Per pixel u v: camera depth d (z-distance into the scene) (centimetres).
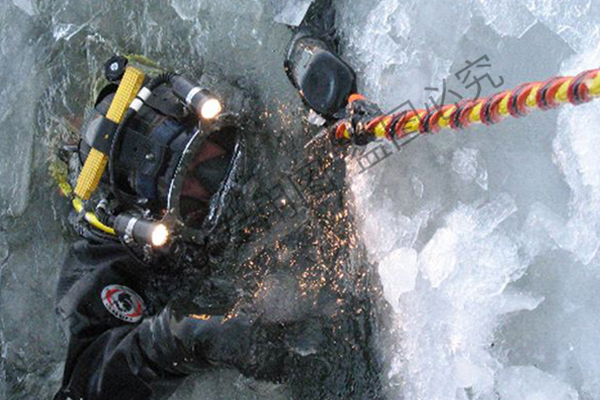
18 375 366
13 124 381
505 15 292
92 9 377
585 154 271
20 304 372
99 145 286
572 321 274
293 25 332
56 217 373
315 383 308
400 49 308
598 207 269
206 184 285
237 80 339
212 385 326
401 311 296
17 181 379
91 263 318
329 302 309
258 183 311
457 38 299
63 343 365
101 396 296
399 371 296
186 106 279
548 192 279
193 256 303
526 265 279
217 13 352
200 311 291
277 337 300
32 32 384
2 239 378
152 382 298
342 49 322
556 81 198
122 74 293
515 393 274
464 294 284
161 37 364
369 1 319
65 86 374
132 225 280
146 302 318
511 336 279
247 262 313
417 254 295
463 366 281
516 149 286
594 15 279
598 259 271
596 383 267
